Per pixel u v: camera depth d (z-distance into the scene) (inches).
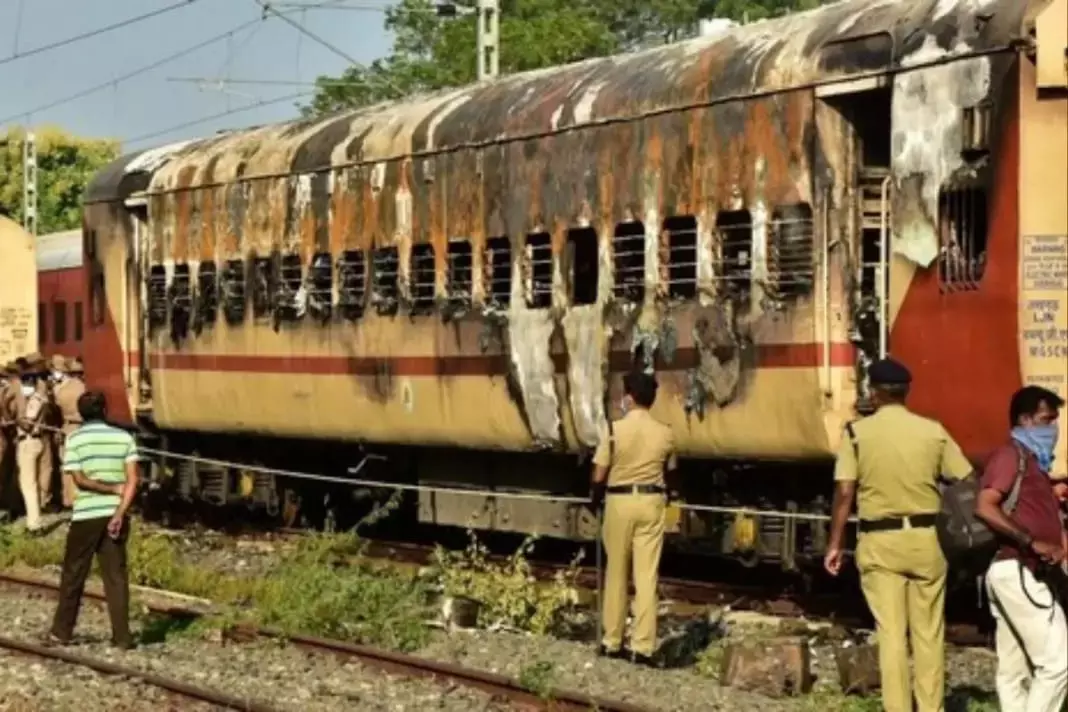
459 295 740.7
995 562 412.8
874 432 433.1
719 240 618.5
